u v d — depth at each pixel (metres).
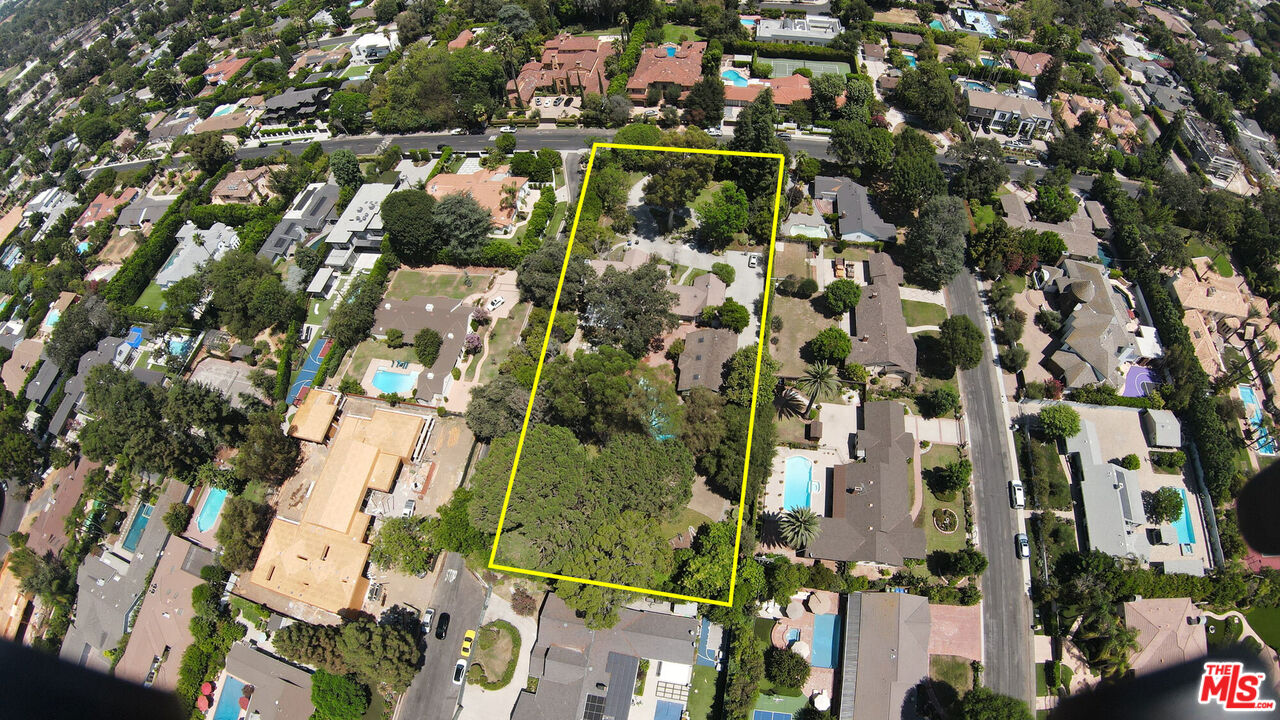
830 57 175.12
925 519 89.69
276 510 99.75
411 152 156.62
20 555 100.00
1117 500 86.50
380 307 118.62
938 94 147.62
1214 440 90.75
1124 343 103.44
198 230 148.50
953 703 73.88
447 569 90.81
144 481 104.50
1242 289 116.81
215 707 84.56
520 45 184.88
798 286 115.25
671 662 80.62
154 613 92.12
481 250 125.88
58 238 156.25
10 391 125.06
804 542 83.38
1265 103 163.75
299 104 178.88
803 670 77.44
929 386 102.62
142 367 121.62
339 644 78.50
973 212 128.88
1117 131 154.12
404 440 99.94
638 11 190.50
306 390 111.94
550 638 82.19
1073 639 80.00
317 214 141.50
